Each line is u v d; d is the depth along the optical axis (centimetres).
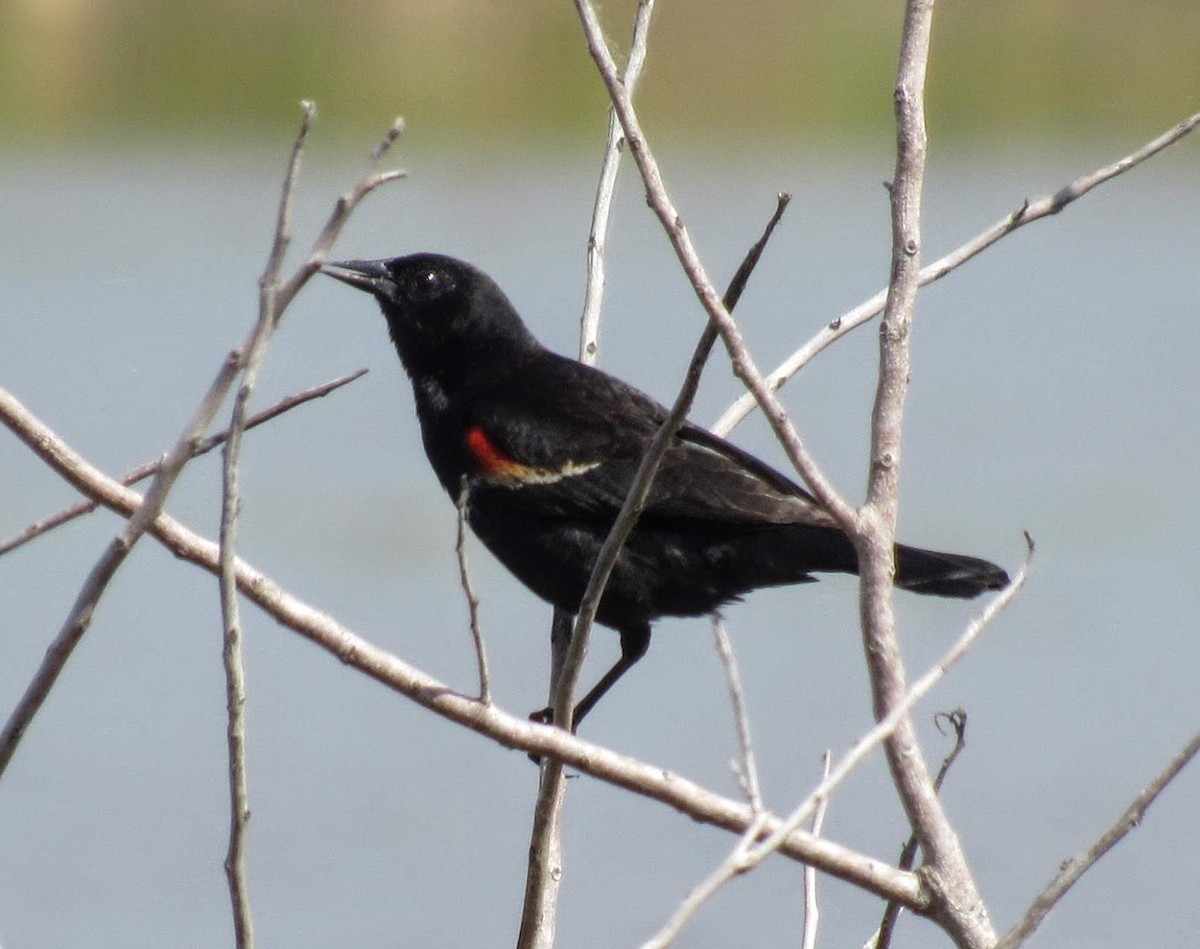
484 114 2259
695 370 373
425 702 372
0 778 342
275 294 330
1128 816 363
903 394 406
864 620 394
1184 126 461
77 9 2230
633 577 623
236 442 332
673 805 380
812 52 2311
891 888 383
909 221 411
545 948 460
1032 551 382
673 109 2306
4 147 2219
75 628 340
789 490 625
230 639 335
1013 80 2500
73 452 369
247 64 2258
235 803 340
